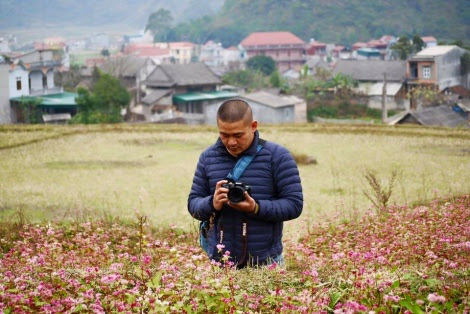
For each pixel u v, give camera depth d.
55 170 19.27
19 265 5.37
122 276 4.51
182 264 5.15
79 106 52.84
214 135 28.77
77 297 4.20
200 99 61.81
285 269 4.62
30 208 12.97
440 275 4.30
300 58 118.56
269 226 4.54
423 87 60.69
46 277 4.59
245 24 160.62
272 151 4.56
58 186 16.30
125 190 15.69
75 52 174.62
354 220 9.55
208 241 4.73
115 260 5.88
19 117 52.34
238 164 4.54
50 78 58.44
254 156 4.54
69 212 12.39
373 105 63.19
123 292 3.97
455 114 44.81
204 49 137.12
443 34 125.38
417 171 17.58
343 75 66.50
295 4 156.25
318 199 13.85
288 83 80.81
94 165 20.50
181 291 4.00
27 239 8.23
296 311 3.65
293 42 119.25
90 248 6.58
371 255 4.89
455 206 8.81
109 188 16.03
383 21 139.50
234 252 4.57
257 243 4.51
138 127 30.75
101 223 9.96
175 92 63.62
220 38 158.50
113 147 24.95
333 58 118.19
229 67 101.44
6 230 9.66
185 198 14.54
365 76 66.19
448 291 3.93
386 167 18.72
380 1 145.62
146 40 190.00
